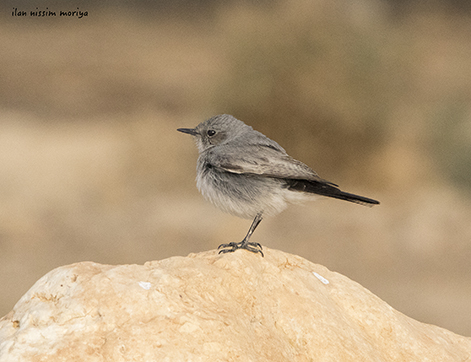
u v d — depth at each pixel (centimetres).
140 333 412
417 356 519
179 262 494
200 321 427
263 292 496
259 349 445
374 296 568
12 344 412
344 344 481
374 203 676
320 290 538
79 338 411
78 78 3372
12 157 2172
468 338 583
